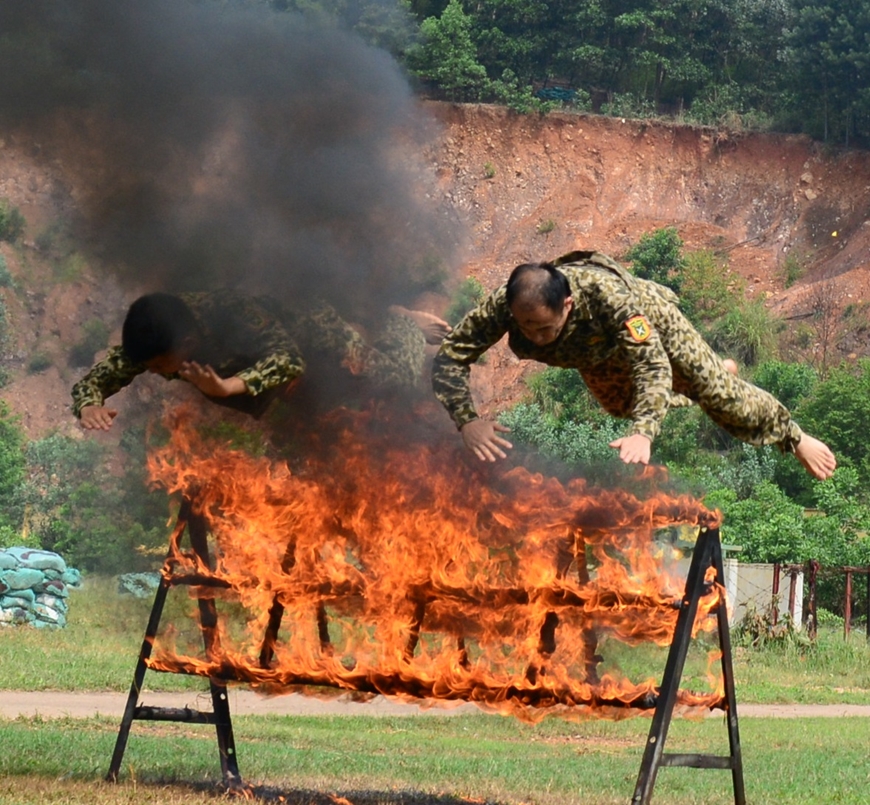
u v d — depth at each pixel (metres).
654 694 5.59
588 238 47.56
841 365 38.41
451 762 8.07
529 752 9.27
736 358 40.81
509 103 48.94
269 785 6.68
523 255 46.94
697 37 53.56
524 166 48.66
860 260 45.75
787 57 50.69
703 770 8.33
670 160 50.31
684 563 9.99
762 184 49.91
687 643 5.45
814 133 50.44
